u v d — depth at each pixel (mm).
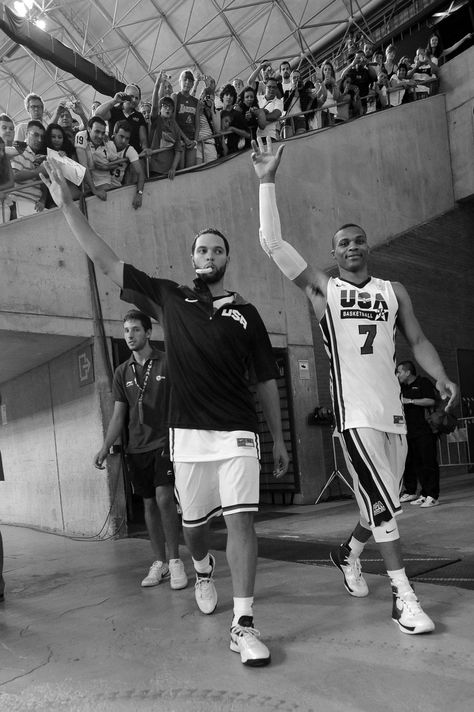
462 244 11500
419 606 2549
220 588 3521
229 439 2549
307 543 4980
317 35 16938
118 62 17922
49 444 7156
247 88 8305
